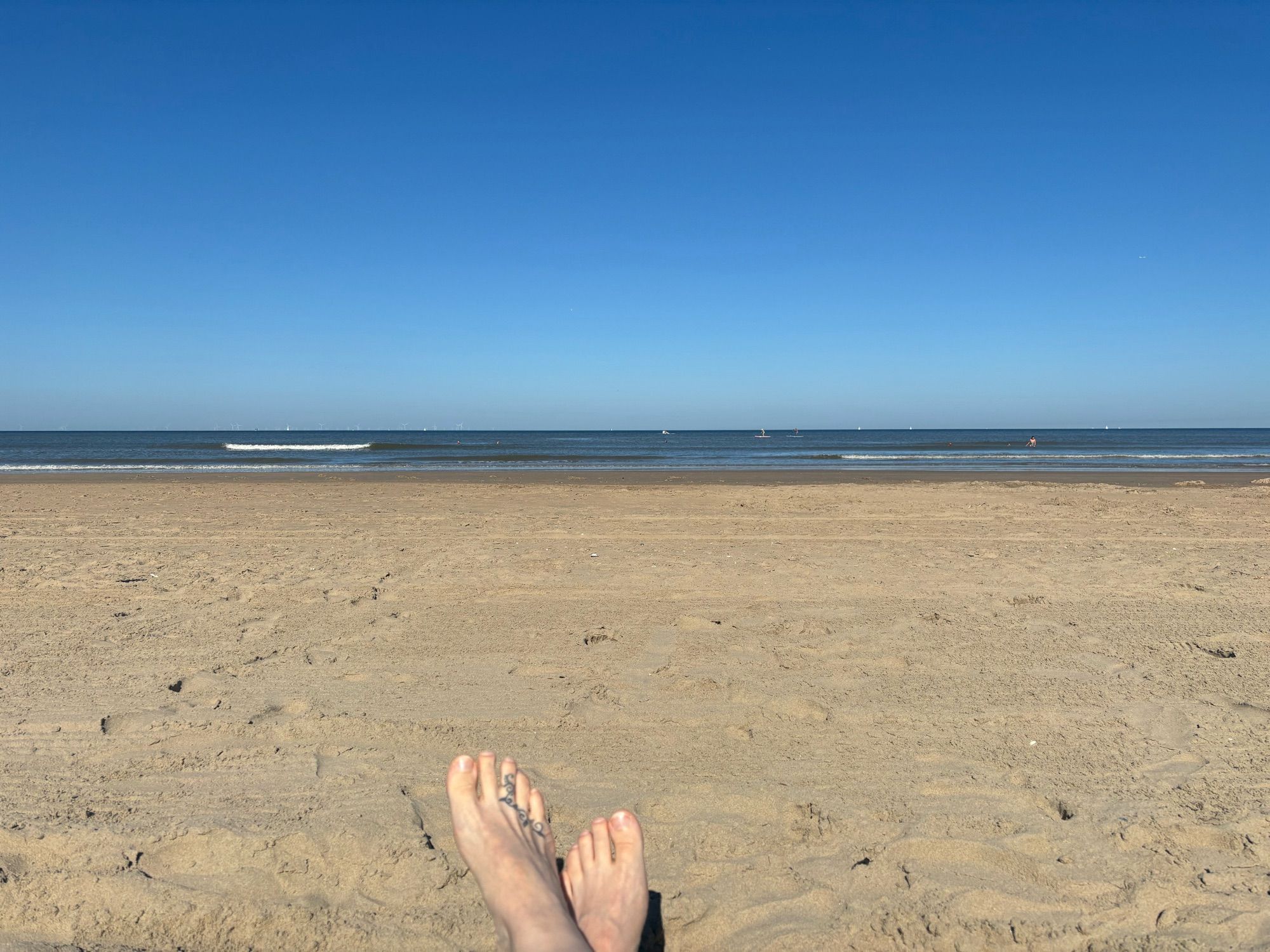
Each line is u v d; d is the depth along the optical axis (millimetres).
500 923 1774
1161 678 3311
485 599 4688
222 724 2834
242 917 1819
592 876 1954
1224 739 2727
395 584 5070
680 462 25812
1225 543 6793
